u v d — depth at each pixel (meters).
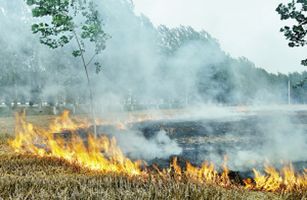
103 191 6.00
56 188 6.29
